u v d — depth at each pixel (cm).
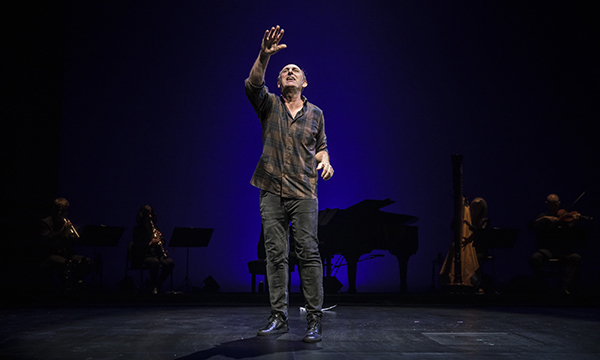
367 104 1081
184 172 1033
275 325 263
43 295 505
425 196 1067
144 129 1020
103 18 1012
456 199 603
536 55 1052
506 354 215
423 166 1072
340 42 1083
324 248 630
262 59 240
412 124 1078
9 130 630
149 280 597
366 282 1045
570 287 586
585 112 1021
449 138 1070
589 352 222
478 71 1071
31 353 211
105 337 255
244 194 1052
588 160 1011
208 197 1040
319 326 250
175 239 619
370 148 1077
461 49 1078
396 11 1091
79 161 979
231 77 1063
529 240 1022
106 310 413
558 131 1032
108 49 1010
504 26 1067
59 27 686
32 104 653
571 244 599
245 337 255
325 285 618
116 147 1001
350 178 1070
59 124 682
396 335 269
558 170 1025
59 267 547
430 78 1081
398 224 661
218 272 1027
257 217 1052
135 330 282
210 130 1050
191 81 1048
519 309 446
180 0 1051
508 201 1039
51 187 667
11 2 636
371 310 428
